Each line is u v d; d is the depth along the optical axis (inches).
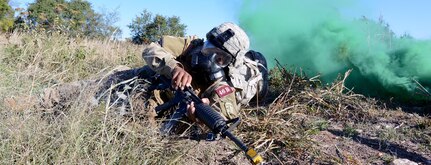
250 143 121.4
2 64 153.9
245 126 129.3
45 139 96.2
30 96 112.7
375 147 125.5
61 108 115.3
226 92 116.5
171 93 120.3
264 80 137.6
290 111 146.6
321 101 161.9
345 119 152.8
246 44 118.6
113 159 93.7
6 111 104.4
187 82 111.8
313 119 146.2
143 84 123.6
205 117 103.0
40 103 118.9
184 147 107.7
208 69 116.4
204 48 118.0
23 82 125.9
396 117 157.3
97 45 253.4
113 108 110.5
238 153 112.7
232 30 116.7
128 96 111.7
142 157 98.1
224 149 117.1
